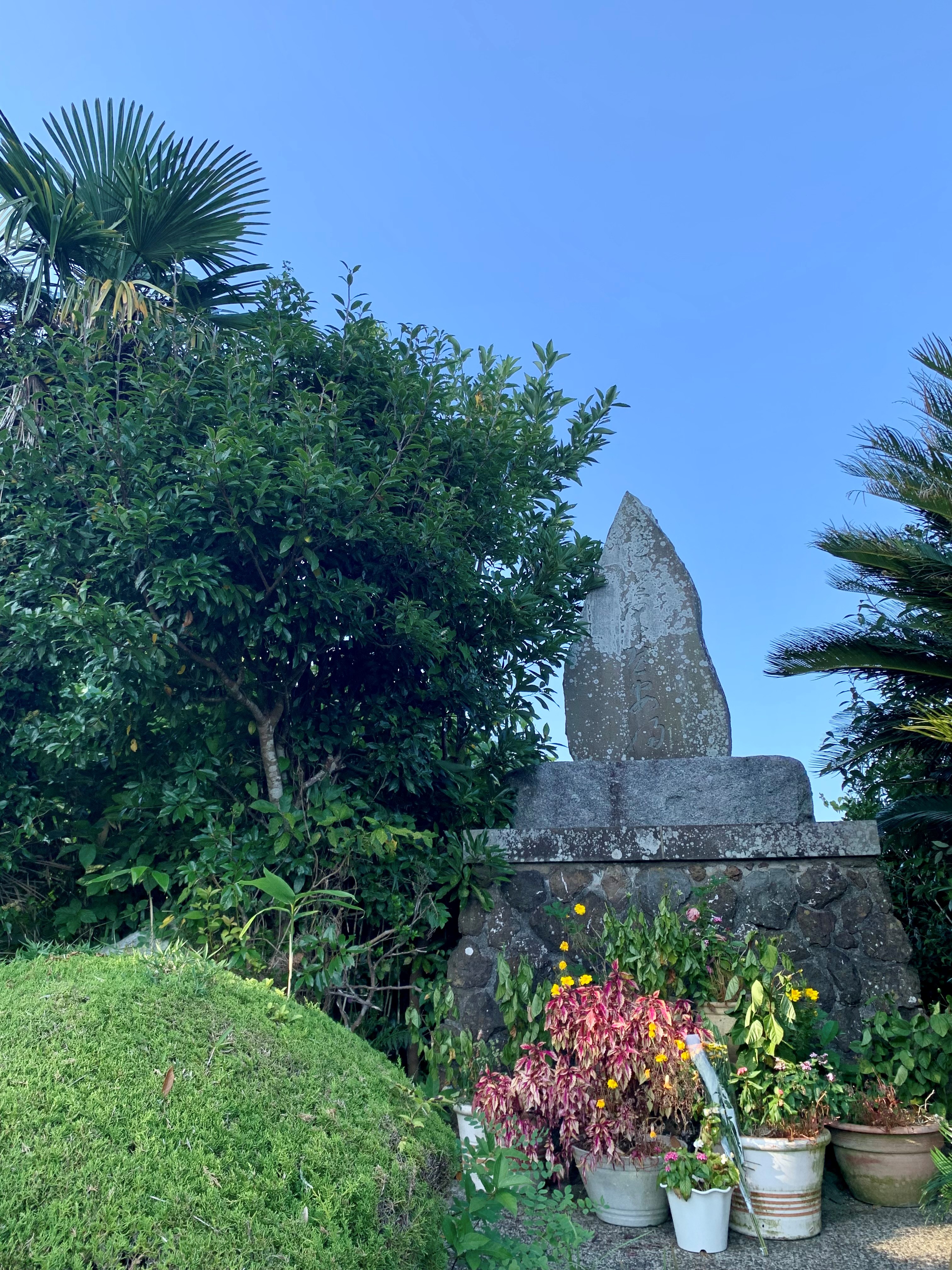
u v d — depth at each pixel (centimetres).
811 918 479
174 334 552
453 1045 441
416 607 526
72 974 223
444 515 521
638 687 618
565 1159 400
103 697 468
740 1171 349
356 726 544
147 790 499
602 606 642
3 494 525
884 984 461
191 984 223
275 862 475
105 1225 152
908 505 608
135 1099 178
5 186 641
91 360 525
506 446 585
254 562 499
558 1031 387
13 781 505
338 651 559
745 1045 392
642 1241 358
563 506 670
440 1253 209
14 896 529
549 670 638
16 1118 167
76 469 490
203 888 452
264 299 574
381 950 498
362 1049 252
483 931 501
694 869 501
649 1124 377
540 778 578
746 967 405
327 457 488
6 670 510
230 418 484
